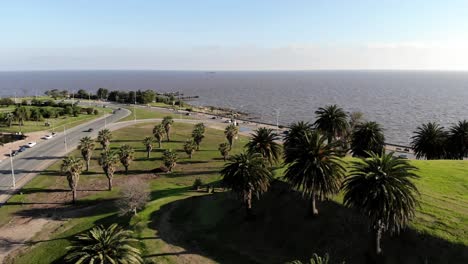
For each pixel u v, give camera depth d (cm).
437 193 4734
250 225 5038
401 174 3659
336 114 7419
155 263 4119
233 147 11169
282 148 6356
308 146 4500
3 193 7362
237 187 4881
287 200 5203
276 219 4966
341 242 4191
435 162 6331
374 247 3834
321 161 4394
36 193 7344
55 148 10925
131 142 11869
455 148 7538
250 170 4847
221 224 5278
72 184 6712
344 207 4581
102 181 8100
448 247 3603
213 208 5838
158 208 6019
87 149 8788
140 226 5200
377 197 3547
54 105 18000
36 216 6272
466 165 6066
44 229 5741
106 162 7375
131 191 6188
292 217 4866
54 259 4722
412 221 4019
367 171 3788
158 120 16300
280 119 19300
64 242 5150
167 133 12175
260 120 18812
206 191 6962
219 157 10075
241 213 5406
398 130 16000
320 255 4134
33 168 8988
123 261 3128
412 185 3688
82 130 13625
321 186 4366
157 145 11469
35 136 12519
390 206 3481
